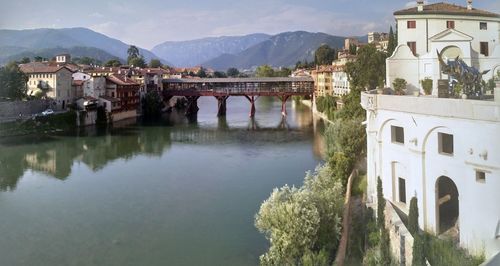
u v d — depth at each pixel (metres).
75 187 59.19
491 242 22.20
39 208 49.94
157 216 46.03
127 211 48.09
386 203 30.89
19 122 105.75
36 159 78.25
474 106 22.75
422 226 27.67
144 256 36.12
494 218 22.14
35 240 40.19
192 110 167.50
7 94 116.12
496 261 17.41
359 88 81.81
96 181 62.31
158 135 107.69
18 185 60.72
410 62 45.47
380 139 33.25
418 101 27.39
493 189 22.12
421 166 27.36
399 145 30.36
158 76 172.75
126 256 36.25
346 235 32.50
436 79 44.00
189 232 41.09
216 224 43.03
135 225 43.50
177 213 46.84
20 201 52.88
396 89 42.78
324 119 132.38
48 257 36.47
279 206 32.06
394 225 27.30
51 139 100.00
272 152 82.25
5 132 102.25
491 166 22.08
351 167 47.78
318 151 81.69
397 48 45.50
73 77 139.75
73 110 123.25
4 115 109.75
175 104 193.75
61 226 43.81
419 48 46.22
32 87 127.88
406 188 29.88
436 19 45.91
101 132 112.56
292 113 162.88
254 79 160.75
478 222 23.03
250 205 48.88
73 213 47.88
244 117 150.50
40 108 121.56
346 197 40.19
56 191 57.31
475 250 23.03
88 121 126.44
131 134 109.19
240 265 33.91
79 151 86.00
